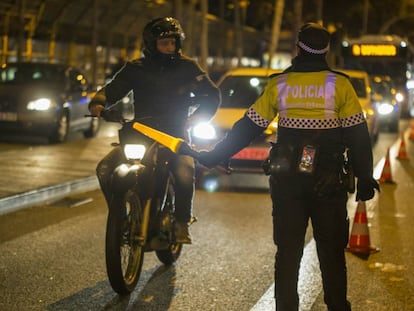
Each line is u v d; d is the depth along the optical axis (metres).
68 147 18.27
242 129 5.54
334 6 49.41
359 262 8.29
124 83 7.08
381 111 28.31
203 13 34.56
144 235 6.78
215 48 53.88
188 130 7.32
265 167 5.52
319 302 6.81
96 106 6.86
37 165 14.60
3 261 8.05
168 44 6.97
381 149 21.61
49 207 11.32
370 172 5.38
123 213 6.61
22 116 18.67
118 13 39.09
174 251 8.04
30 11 32.03
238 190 13.29
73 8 35.19
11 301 6.66
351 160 5.42
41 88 19.25
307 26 5.46
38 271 7.67
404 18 62.91
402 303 6.81
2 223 10.08
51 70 20.17
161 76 7.04
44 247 8.73
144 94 7.07
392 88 29.83
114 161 7.05
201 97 7.18
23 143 19.09
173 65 7.09
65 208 11.26
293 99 5.37
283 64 54.28
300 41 5.45
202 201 12.16
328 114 5.34
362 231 8.80
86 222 10.24
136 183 6.66
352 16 51.94
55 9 34.06
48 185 12.20
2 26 30.91
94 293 6.95
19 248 8.66
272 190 5.47
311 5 48.00
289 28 55.19
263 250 8.79
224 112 13.32
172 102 7.06
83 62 39.44
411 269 8.02
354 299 6.92
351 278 7.64
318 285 7.35
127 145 6.63
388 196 13.02
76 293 6.94
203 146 12.66
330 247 5.50
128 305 6.62
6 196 11.10
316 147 5.30
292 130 5.39
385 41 35.34
